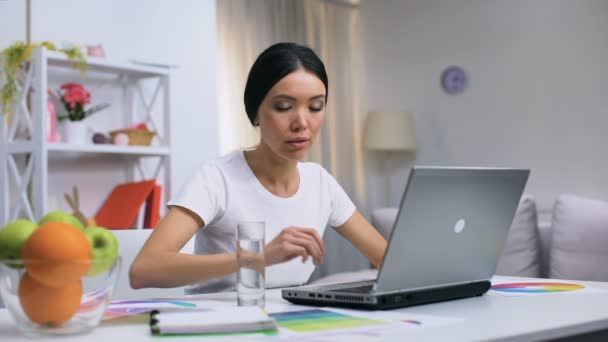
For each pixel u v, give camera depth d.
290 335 0.94
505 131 5.06
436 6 5.46
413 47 5.60
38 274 0.92
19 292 0.93
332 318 1.08
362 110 5.88
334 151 5.65
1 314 1.20
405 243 1.17
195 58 3.75
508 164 5.04
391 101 5.75
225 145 4.93
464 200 1.24
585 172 4.63
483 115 5.19
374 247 1.89
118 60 3.42
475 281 1.37
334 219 1.91
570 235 3.25
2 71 2.93
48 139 2.91
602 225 3.18
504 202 1.34
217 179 1.72
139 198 3.16
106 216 3.23
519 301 1.27
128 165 3.46
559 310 1.15
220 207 1.71
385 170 5.88
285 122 1.54
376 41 5.84
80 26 3.29
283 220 1.77
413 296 1.21
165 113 3.36
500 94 5.09
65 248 0.92
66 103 3.04
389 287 1.20
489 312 1.13
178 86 3.66
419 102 5.57
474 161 5.24
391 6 5.73
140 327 1.03
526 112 4.95
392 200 5.82
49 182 3.16
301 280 1.79
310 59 1.57
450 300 1.29
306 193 1.82
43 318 0.94
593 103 4.59
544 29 4.85
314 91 1.54
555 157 4.79
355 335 0.93
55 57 2.91
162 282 1.42
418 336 0.92
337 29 5.75
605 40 4.53
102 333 0.98
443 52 5.42
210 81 3.82
